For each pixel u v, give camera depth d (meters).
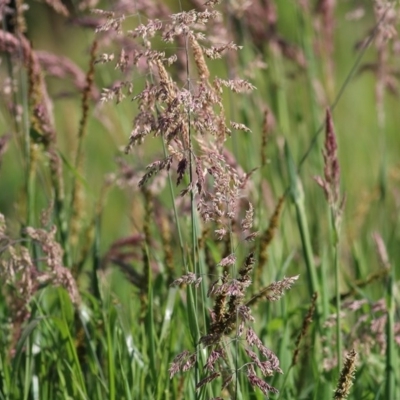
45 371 5.43
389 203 8.95
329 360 5.30
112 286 7.30
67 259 6.03
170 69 6.88
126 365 5.38
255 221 6.29
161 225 6.44
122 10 6.62
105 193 6.79
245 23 8.40
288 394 5.35
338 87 12.48
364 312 5.97
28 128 6.00
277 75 8.59
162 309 5.70
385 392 5.20
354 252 6.82
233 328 4.09
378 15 6.95
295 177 5.58
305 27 8.46
